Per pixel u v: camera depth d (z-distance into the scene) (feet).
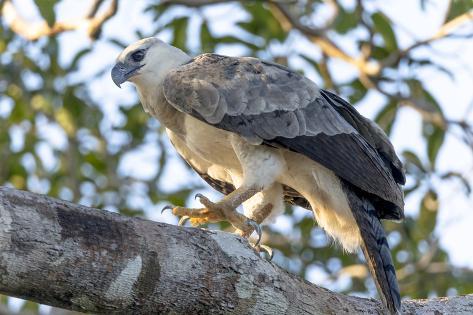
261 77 33.88
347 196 32.83
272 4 52.65
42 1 42.80
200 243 25.13
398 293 30.01
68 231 23.04
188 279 24.59
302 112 33.22
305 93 33.73
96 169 55.42
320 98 33.96
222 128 33.12
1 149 54.54
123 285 23.68
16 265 22.38
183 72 34.14
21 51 52.95
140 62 36.17
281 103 33.27
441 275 51.55
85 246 23.17
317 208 34.50
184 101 33.53
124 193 53.88
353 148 32.99
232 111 33.09
